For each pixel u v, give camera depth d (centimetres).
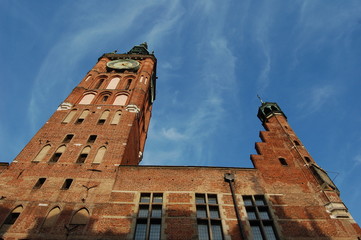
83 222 1831
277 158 2644
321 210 2086
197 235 1778
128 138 2795
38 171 2247
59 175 2214
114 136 2742
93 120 3022
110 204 1973
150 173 2298
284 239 1825
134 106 3338
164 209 1958
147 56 4888
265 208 2069
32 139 2623
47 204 1944
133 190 2114
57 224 1803
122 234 1758
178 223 1850
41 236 1717
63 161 2375
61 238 1712
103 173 2253
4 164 2284
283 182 2333
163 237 1748
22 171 2238
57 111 3138
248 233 1841
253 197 2136
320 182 2339
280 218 1978
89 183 2142
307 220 1981
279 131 3116
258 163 2534
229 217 1941
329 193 2227
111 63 4516
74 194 2033
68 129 2825
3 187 2062
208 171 2355
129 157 2992
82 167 2312
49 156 2434
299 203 2128
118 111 3244
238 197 2120
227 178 2253
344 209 2089
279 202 2116
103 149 2558
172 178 2259
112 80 4047
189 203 2020
